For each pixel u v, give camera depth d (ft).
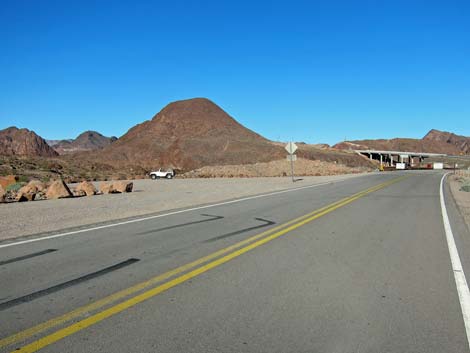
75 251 27.53
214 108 651.25
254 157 428.97
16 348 13.61
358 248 28.66
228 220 41.75
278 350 13.51
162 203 60.44
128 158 483.10
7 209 52.85
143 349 13.52
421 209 51.88
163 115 609.83
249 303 17.67
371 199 64.75
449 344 13.96
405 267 23.68
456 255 26.76
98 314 16.46
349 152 537.24
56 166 201.77
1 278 21.38
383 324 15.55
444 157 549.95
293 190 86.38
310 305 17.46
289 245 29.50
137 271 22.63
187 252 27.20
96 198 70.28
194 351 13.42
